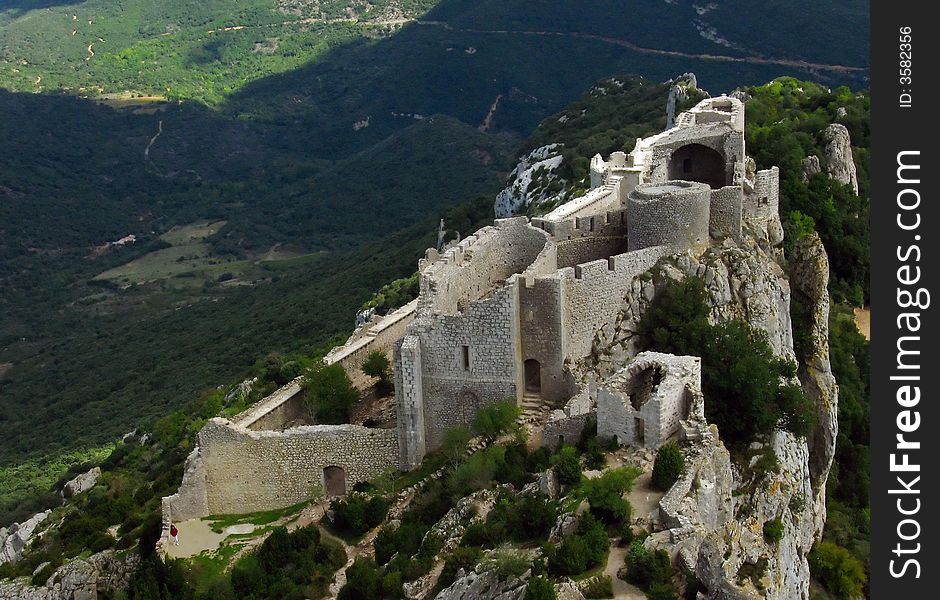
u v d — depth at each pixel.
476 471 53.03
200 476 61.59
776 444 57.09
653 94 186.50
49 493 107.88
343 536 57.09
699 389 50.22
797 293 78.94
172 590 54.84
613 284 60.94
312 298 181.12
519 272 66.50
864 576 64.94
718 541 40.44
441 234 167.38
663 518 41.22
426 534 50.84
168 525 60.28
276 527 58.81
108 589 62.59
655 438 47.62
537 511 44.28
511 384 57.78
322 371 67.38
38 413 164.38
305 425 65.69
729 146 75.56
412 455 59.66
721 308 63.12
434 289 59.06
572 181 128.50
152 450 103.44
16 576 67.62
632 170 75.12
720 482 46.50
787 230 81.56
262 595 53.00
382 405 67.69
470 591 40.84
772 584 43.41
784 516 54.62
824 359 76.12
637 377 51.28
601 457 48.06
